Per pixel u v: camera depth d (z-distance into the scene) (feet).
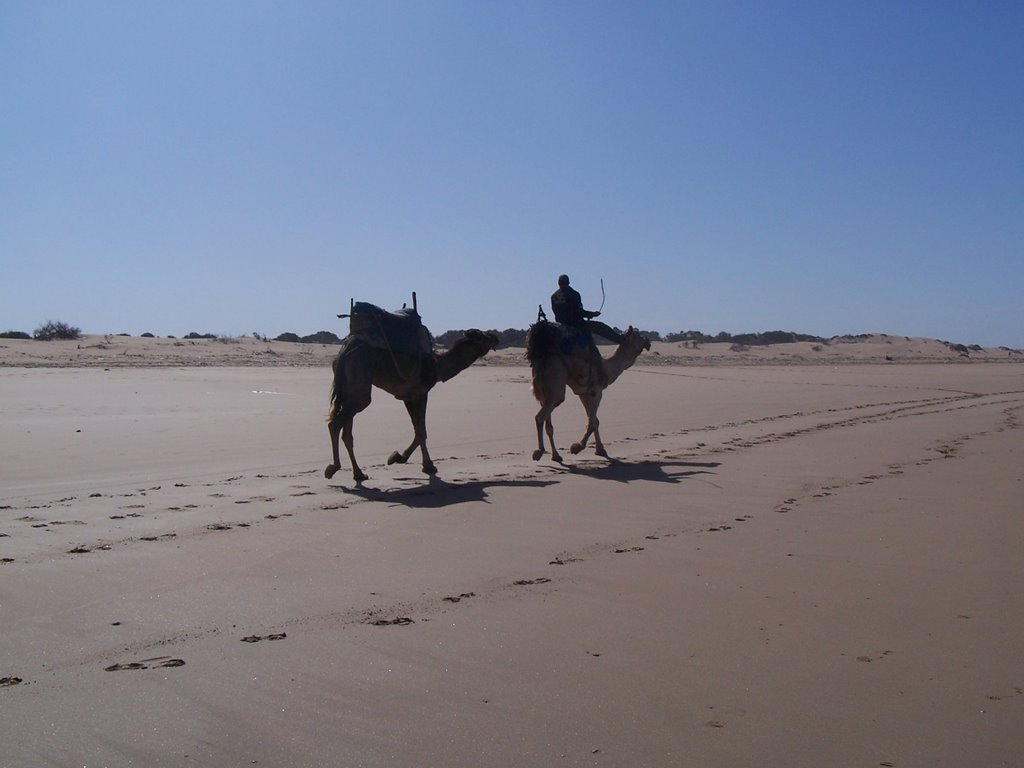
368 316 44.60
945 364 234.79
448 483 43.11
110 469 46.03
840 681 18.60
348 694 18.08
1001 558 28.12
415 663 19.74
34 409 73.92
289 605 23.84
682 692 18.12
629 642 21.03
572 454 54.19
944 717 16.87
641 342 57.06
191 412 75.05
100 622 22.36
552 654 20.26
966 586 25.18
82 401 81.76
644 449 56.70
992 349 352.69
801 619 22.57
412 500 38.52
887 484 41.93
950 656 19.92
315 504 37.42
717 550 29.73
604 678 18.86
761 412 84.69
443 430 66.13
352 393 43.19
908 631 21.57
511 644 20.93
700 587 25.50
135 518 34.17
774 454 53.26
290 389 101.35
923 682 18.49
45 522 33.32
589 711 17.28
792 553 29.19
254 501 37.88
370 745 15.94
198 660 19.92
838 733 16.26
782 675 18.94
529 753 15.62
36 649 20.53
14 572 26.48
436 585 25.77
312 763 15.31
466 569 27.50
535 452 50.34
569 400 94.38
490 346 49.39
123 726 16.67
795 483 42.60
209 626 22.15
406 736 16.28
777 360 240.32
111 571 26.73
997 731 16.28
